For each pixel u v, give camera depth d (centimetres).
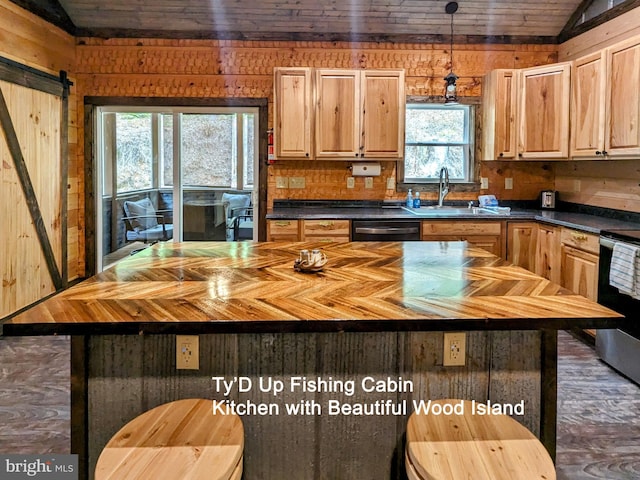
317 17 465
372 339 162
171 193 507
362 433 165
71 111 477
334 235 423
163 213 510
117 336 160
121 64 484
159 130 502
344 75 448
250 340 161
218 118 500
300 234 423
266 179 495
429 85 492
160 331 133
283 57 486
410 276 191
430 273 197
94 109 491
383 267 210
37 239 413
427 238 427
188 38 482
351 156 455
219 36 482
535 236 434
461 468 123
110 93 486
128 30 480
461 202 504
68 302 151
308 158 454
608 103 368
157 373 161
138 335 148
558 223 392
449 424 142
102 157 507
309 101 448
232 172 504
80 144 491
